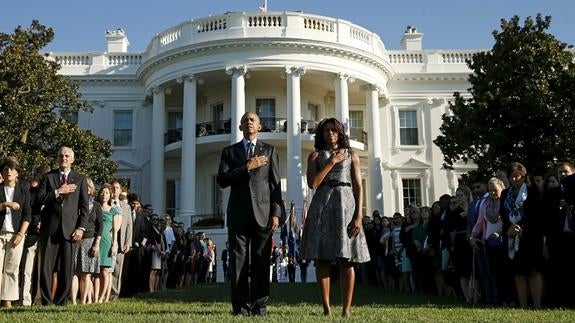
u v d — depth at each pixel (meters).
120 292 11.25
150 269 12.74
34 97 20.45
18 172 7.91
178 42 27.11
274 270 22.64
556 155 16.91
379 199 27.73
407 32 32.66
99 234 8.49
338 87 26.80
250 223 6.13
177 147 27.75
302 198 25.20
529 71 17.98
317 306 7.75
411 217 12.73
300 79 27.86
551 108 17.08
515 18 19.12
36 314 5.96
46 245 7.66
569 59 18.08
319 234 5.64
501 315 6.14
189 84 26.83
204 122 29.06
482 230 8.76
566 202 7.84
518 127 18.09
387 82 30.50
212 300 9.47
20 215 7.73
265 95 28.53
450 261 10.39
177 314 6.11
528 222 7.70
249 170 6.05
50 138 21.23
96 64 30.95
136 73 30.34
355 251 5.64
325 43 26.23
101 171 22.30
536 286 7.71
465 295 9.54
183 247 16.08
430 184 30.19
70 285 7.73
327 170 5.65
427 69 30.95
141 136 30.47
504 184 9.20
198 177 29.22
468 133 18.83
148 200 29.72
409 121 30.94
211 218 26.17
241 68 25.97
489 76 18.77
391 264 13.88
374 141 28.20
